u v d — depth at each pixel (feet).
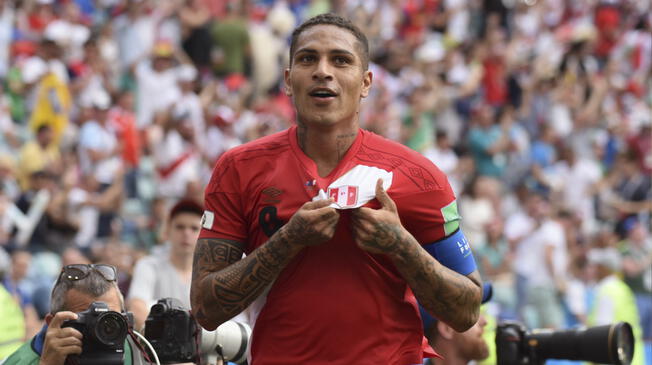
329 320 11.63
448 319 11.76
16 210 35.88
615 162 60.70
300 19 64.90
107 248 31.78
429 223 11.91
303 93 11.79
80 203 38.86
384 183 11.72
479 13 69.72
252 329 12.28
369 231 11.23
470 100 58.54
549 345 16.58
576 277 44.16
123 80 50.31
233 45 55.77
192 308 12.04
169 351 13.24
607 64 71.00
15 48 46.11
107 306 12.35
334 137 11.87
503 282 43.21
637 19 74.18
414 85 57.82
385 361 11.71
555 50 69.46
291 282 11.78
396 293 11.86
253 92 56.95
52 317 13.35
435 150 52.49
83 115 43.04
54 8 51.03
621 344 15.90
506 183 54.34
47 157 41.04
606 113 65.98
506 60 65.00
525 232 44.60
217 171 12.20
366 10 66.28
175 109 45.50
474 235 46.44
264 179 11.94
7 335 24.63
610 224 54.90
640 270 44.68
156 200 40.63
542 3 74.74
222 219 12.08
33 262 34.96
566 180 55.83
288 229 11.18
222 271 11.61
